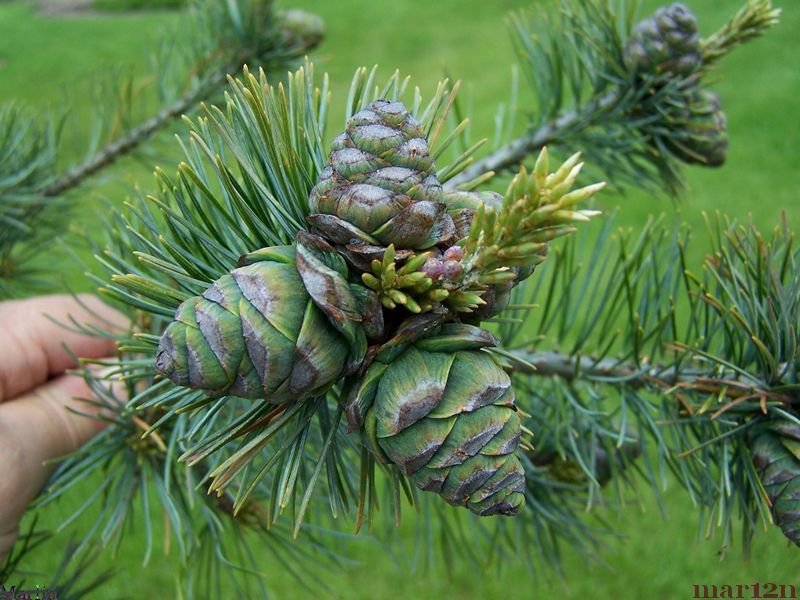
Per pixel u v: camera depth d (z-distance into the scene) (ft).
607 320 1.36
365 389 0.98
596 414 1.30
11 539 1.32
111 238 1.36
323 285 0.96
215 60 1.92
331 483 1.06
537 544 1.47
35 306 1.41
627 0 1.55
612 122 1.53
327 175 0.99
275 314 0.96
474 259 0.96
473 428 0.98
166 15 7.89
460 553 1.54
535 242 0.93
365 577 3.46
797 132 5.41
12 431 1.29
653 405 1.34
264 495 1.41
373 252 0.97
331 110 4.37
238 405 1.28
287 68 1.98
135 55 6.68
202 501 1.36
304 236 1.00
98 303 1.47
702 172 5.20
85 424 1.37
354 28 8.08
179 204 1.09
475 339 0.99
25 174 1.65
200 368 0.96
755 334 1.23
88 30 7.55
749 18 1.43
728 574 3.30
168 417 1.03
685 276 1.27
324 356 0.97
